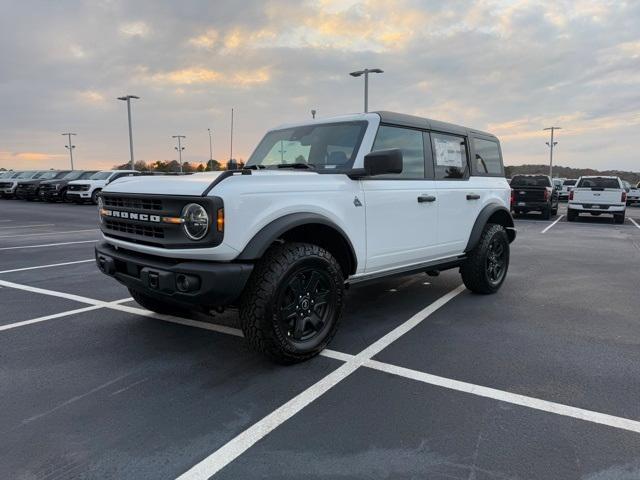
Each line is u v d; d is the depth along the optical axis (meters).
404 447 2.58
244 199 3.29
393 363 3.72
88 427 2.78
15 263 8.06
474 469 2.39
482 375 3.50
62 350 4.00
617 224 17.19
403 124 4.69
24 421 2.85
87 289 6.14
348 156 4.23
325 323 3.83
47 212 20.25
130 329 4.54
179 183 3.48
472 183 5.61
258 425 2.81
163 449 2.57
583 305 5.45
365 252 4.21
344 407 3.02
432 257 5.09
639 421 2.85
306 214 3.62
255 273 3.47
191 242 3.29
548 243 11.35
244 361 3.77
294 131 4.89
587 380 3.41
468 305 5.43
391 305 5.41
